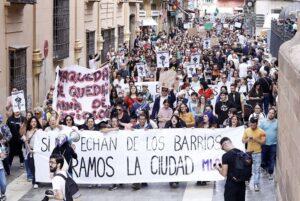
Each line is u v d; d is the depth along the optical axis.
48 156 15.17
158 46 41.22
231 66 28.52
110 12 40.34
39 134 15.20
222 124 18.62
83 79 17.91
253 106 20.16
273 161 15.69
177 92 21.97
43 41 24.86
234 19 97.69
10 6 20.89
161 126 17.36
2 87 20.41
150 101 21.73
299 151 9.04
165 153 15.25
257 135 14.59
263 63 29.89
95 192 14.93
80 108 17.94
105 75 17.94
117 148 15.24
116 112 17.39
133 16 50.94
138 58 33.47
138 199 14.28
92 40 34.50
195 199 14.24
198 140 15.26
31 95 23.58
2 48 20.45
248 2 54.94
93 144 15.23
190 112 17.50
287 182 10.79
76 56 30.42
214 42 43.97
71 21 29.38
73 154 14.16
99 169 15.25
